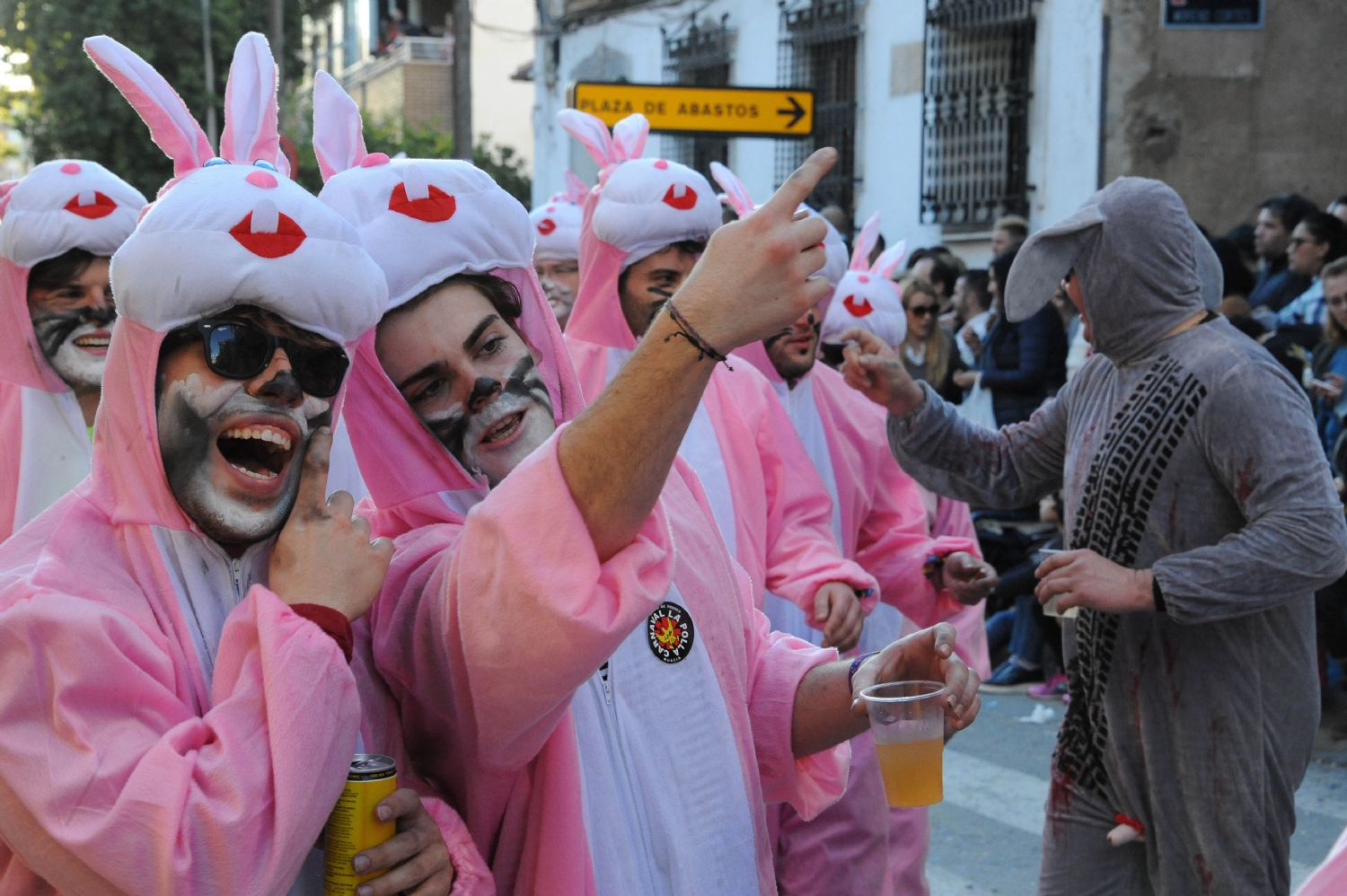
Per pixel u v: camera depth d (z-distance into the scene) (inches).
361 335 80.3
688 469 101.0
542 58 778.8
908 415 148.0
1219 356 125.6
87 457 137.9
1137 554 128.5
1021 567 298.5
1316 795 227.9
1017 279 132.1
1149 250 128.4
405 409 89.9
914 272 405.1
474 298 90.0
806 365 168.9
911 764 87.8
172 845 66.6
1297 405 124.7
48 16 864.3
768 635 103.4
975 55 483.8
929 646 91.5
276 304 74.3
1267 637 126.2
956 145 492.4
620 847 83.0
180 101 82.0
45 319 134.8
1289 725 127.5
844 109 543.2
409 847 75.5
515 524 72.3
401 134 1133.1
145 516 74.9
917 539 174.2
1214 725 125.3
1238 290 285.6
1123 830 131.2
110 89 875.4
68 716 67.9
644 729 87.3
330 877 75.2
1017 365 320.5
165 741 68.9
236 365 73.7
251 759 69.0
